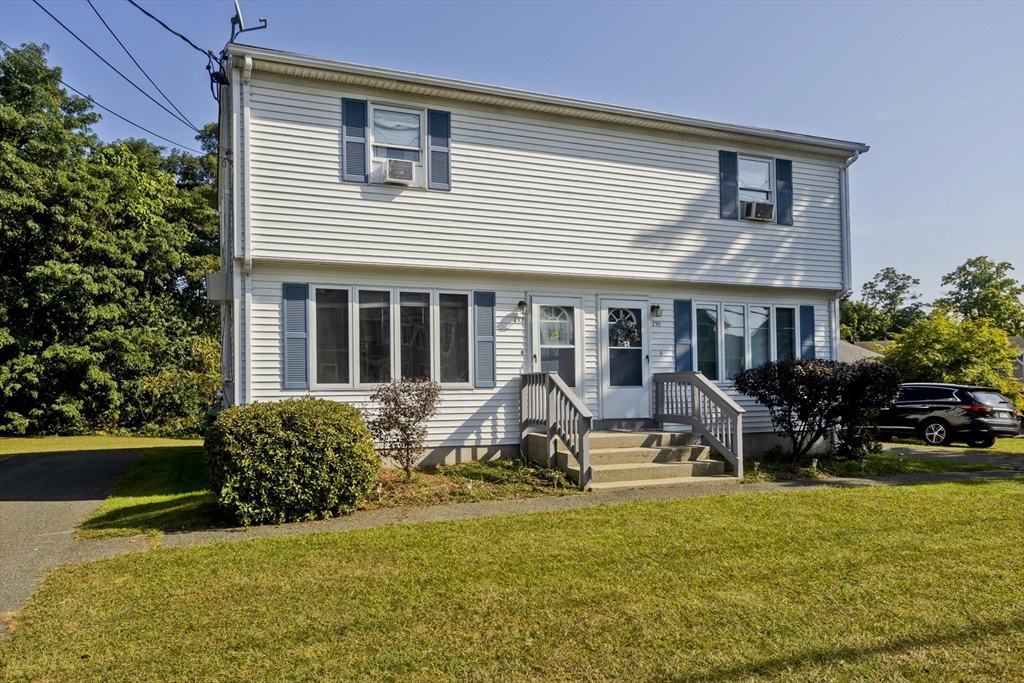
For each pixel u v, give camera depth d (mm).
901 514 7945
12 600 5434
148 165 32344
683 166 13156
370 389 10773
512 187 11781
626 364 12773
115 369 22828
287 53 10141
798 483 10469
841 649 4301
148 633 4660
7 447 16688
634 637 4516
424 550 6523
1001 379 22266
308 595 5340
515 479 10180
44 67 22062
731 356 13711
